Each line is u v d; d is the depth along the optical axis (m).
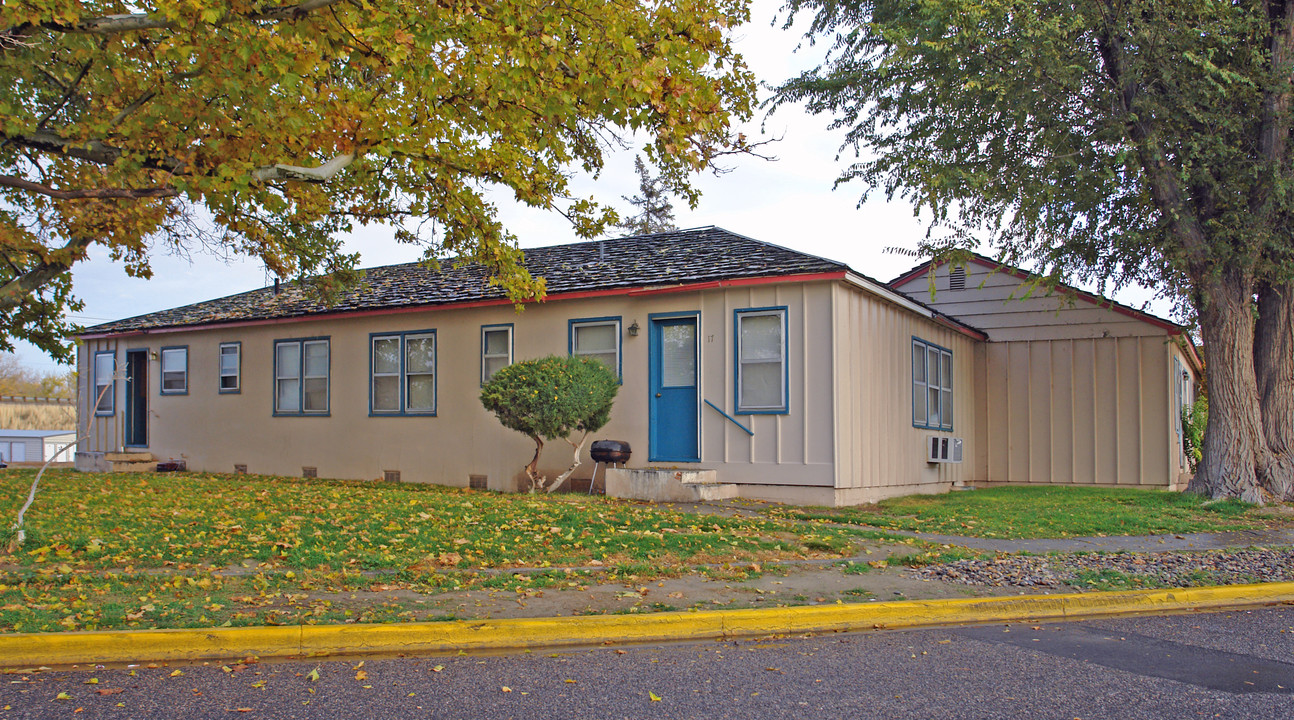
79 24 8.52
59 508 11.28
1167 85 13.95
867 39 17.09
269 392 19.09
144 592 7.02
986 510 13.51
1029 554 9.35
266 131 10.16
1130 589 7.58
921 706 4.88
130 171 10.30
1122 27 13.88
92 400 22.09
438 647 6.03
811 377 13.80
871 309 15.14
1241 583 7.89
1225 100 14.08
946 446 17.84
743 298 14.42
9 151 11.82
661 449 15.04
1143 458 18.94
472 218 12.86
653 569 8.18
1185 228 14.34
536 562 8.49
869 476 14.76
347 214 13.78
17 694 5.04
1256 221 13.88
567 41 10.20
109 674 5.45
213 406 19.88
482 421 16.48
